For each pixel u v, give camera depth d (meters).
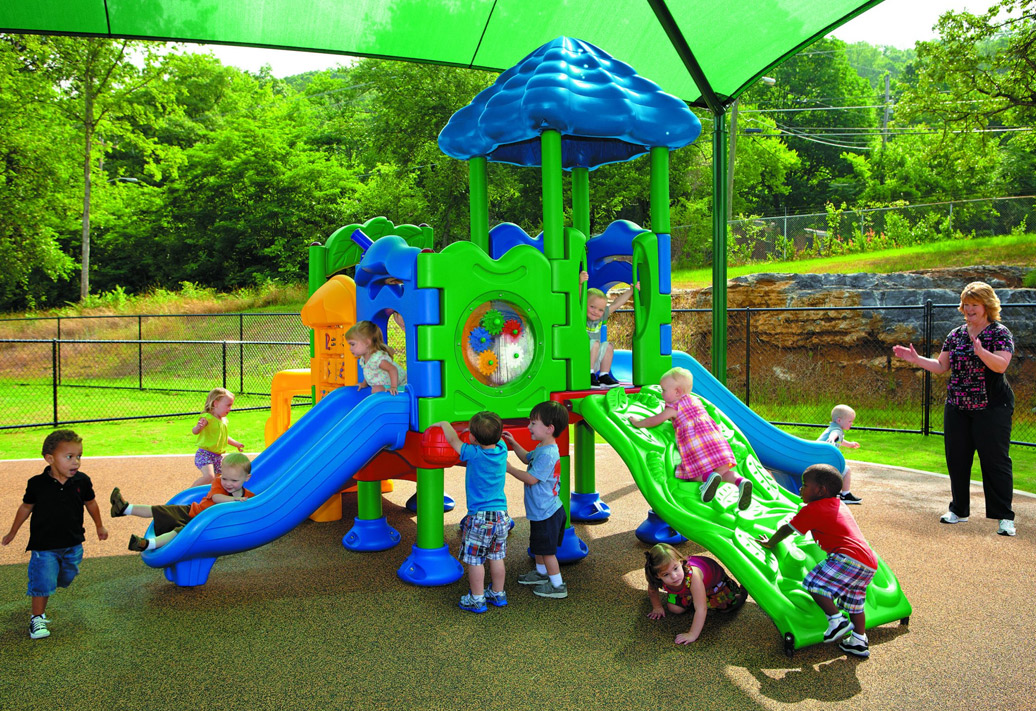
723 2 6.89
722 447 4.84
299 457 5.59
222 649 4.01
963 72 23.27
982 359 5.98
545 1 7.41
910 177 49.56
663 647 4.01
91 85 33.62
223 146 43.31
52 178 33.53
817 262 26.62
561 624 4.36
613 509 7.32
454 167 33.34
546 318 5.44
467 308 5.15
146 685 3.57
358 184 43.44
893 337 15.29
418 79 33.56
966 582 4.97
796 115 60.09
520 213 36.38
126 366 23.27
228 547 4.71
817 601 3.92
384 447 5.21
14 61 32.09
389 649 4.01
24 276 36.47
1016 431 12.46
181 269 43.78
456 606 4.67
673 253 34.41
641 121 5.48
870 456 10.06
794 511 4.81
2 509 7.28
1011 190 43.91
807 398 15.52
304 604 4.72
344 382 6.42
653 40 7.81
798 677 3.64
